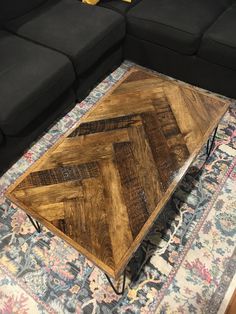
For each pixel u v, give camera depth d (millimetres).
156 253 1441
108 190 1222
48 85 1683
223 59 1894
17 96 1574
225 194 1640
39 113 1730
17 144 1754
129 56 2350
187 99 1570
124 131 1436
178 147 1367
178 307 1295
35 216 1156
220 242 1470
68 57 1815
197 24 1926
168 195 1205
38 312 1296
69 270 1405
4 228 1549
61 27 1938
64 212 1161
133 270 1392
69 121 2025
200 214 1566
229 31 1872
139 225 1120
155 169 1289
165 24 1950
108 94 1609
